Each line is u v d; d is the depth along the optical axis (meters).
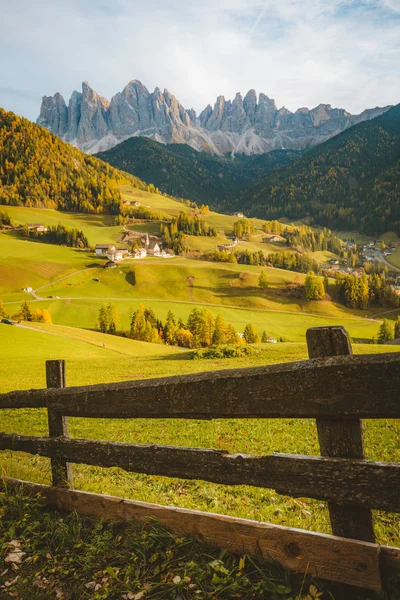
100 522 4.42
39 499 5.00
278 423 15.69
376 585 2.91
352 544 3.00
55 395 4.86
